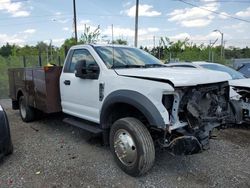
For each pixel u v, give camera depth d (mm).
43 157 4473
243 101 5664
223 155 4559
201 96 3662
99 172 3902
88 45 4766
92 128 4574
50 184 3561
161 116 3320
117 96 3820
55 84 5484
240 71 9062
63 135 5723
